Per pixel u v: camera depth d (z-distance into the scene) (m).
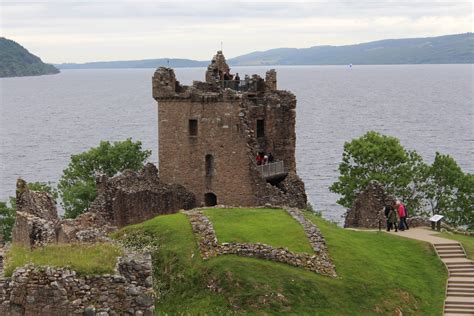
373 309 49.56
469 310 51.59
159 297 48.41
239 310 46.81
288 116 95.56
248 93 95.00
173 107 92.62
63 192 114.56
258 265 50.22
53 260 26.34
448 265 58.03
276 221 58.53
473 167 176.25
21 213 48.25
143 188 87.00
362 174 101.81
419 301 52.03
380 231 66.56
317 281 50.22
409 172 100.94
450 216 97.44
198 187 92.25
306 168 176.62
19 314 25.45
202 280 49.16
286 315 46.94
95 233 44.47
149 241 54.56
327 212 133.75
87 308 25.38
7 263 27.75
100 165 119.19
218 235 54.22
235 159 90.25
